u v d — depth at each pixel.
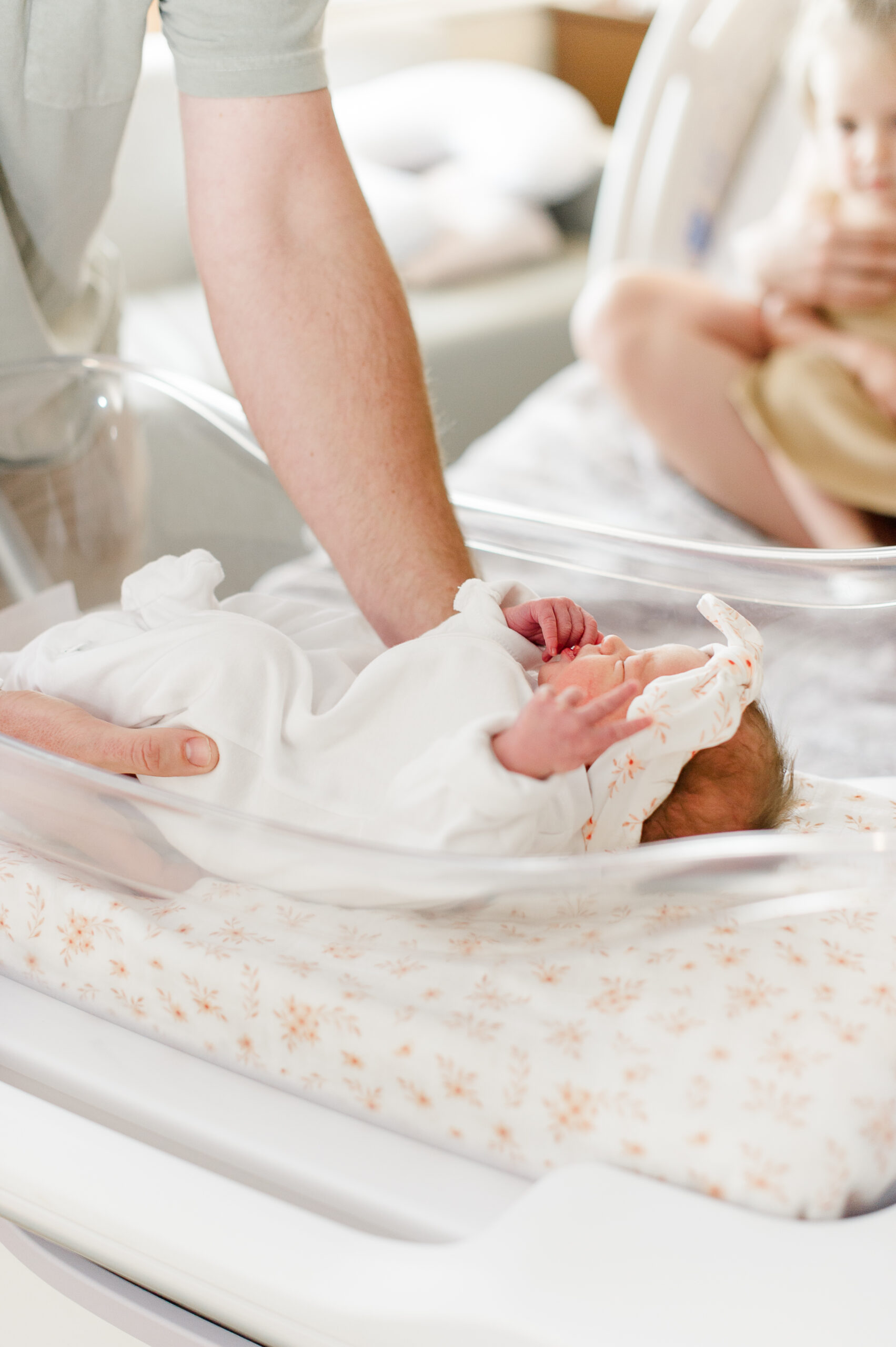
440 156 2.75
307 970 0.59
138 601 0.80
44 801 0.62
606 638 0.73
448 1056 0.54
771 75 1.92
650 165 2.04
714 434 1.81
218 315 0.88
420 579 0.80
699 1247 0.46
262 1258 0.49
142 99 2.22
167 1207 0.51
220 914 0.63
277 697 0.68
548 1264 0.45
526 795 0.58
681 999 0.55
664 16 2.06
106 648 0.72
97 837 0.63
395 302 0.88
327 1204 0.53
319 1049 0.57
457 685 0.67
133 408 1.10
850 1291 0.44
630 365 1.86
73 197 1.01
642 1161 0.51
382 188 2.51
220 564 0.94
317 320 0.85
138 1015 0.63
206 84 0.84
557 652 0.72
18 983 0.67
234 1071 0.60
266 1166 0.55
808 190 1.81
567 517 0.95
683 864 0.51
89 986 0.64
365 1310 0.46
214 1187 0.51
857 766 0.87
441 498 0.85
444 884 0.53
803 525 1.76
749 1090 0.51
